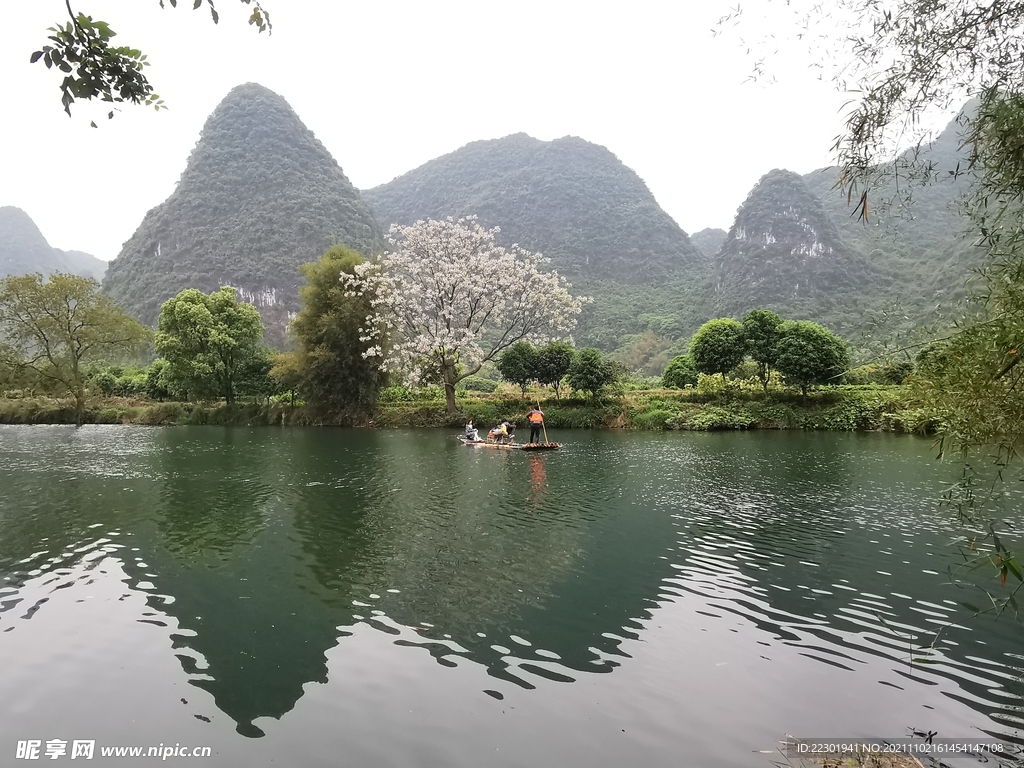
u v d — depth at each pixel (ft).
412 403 121.49
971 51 13.60
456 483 45.78
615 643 18.22
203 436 91.20
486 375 216.74
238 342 131.44
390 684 15.76
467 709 14.49
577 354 108.47
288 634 18.94
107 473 51.29
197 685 15.79
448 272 101.19
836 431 90.84
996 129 13.17
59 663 17.02
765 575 24.52
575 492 41.86
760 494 40.91
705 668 16.66
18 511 36.32
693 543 29.07
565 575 24.52
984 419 12.65
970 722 13.92
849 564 25.79
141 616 20.43
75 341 122.01
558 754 12.63
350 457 62.80
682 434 88.58
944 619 20.10
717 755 12.57
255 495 41.09
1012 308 12.54
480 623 19.85
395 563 26.07
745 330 108.47
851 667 16.72
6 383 117.70
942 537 29.91
